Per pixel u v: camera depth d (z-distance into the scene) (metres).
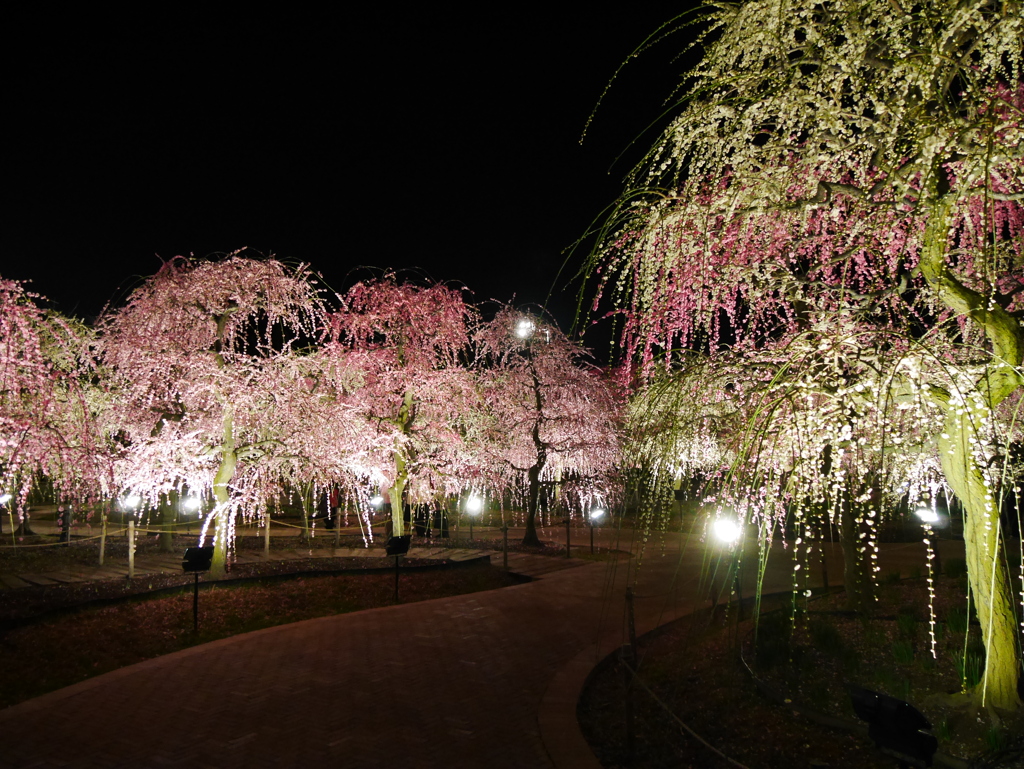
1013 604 5.07
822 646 7.14
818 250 5.56
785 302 5.86
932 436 5.21
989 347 5.62
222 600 10.92
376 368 16.47
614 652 7.89
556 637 8.77
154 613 10.04
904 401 4.70
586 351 19.08
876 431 4.73
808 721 5.48
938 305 5.45
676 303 5.33
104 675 7.37
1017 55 4.13
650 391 5.99
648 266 5.22
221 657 8.02
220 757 5.34
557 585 12.40
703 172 5.12
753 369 5.65
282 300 14.09
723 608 9.62
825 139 4.68
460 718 6.07
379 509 24.02
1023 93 4.76
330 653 8.16
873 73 4.82
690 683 6.62
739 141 4.88
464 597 11.42
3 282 9.32
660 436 5.90
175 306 13.30
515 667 7.53
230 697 6.66
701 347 5.62
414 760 5.25
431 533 19.22
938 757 4.50
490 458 19.20
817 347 4.74
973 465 4.83
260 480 13.55
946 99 4.35
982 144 4.13
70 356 13.45
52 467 10.72
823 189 4.74
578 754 5.23
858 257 5.53
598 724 5.98
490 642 8.59
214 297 13.42
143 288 13.48
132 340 13.09
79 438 10.86
